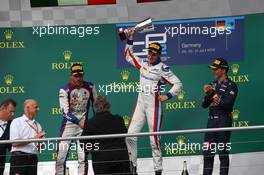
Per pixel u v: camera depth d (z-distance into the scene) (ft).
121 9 77.97
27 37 78.13
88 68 77.87
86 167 71.36
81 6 78.13
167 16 77.71
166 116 76.95
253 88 76.95
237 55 77.25
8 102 70.23
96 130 66.28
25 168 68.69
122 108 77.51
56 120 77.71
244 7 77.15
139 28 73.77
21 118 69.51
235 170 75.56
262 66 76.95
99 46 77.97
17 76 77.97
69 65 77.97
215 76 75.25
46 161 76.69
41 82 77.97
